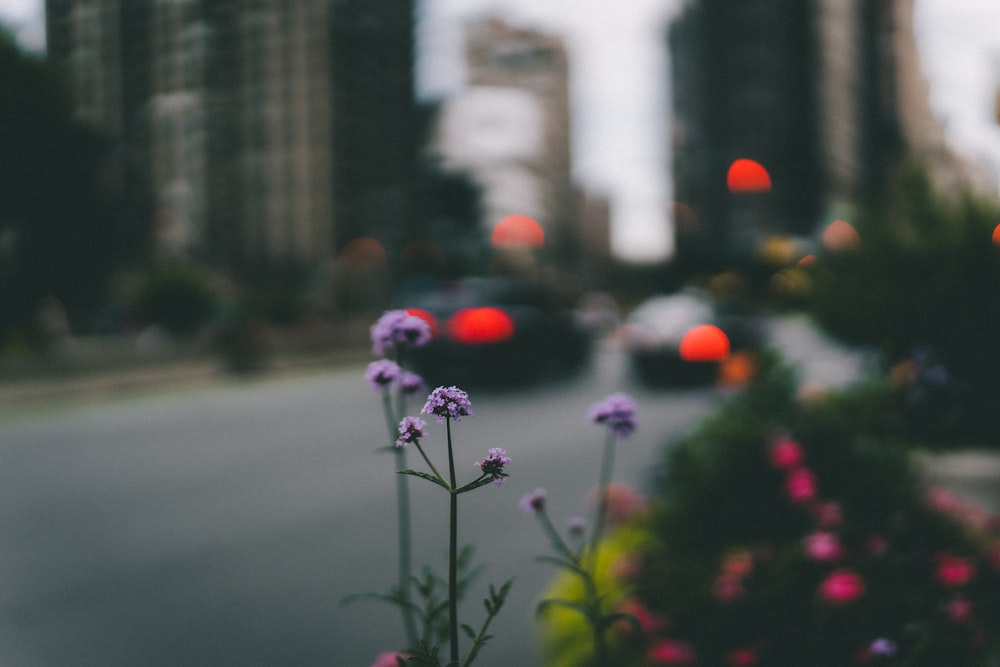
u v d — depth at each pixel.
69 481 8.45
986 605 2.97
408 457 9.19
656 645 2.93
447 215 74.88
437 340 15.68
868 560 3.09
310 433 11.49
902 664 2.52
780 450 3.74
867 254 6.50
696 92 116.19
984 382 5.66
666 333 15.80
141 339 21.67
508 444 9.95
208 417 13.45
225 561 5.64
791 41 109.38
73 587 5.12
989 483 4.88
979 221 5.95
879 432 4.78
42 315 19.70
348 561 5.60
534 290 17.67
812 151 102.56
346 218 45.41
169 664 4.02
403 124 51.47
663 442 4.86
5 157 14.30
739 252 39.78
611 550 4.21
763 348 5.41
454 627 1.62
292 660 4.07
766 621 2.86
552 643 3.34
